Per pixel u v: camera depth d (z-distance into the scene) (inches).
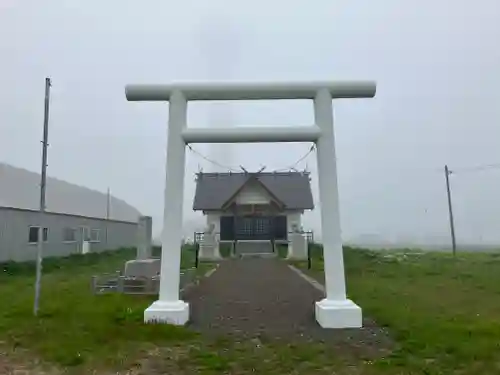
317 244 1123.3
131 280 495.5
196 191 1192.8
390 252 1302.9
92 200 1627.7
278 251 1052.5
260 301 435.5
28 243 896.3
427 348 265.9
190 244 1258.6
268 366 236.8
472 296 483.8
